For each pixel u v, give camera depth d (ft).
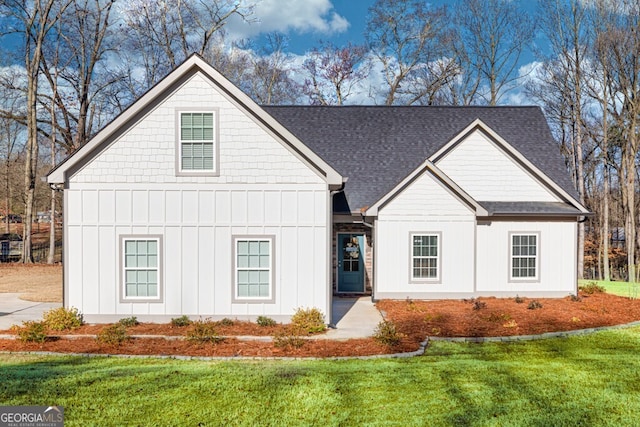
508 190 57.00
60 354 29.60
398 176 57.77
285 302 38.93
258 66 127.03
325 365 27.45
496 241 54.08
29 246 91.25
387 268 51.90
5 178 126.62
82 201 38.65
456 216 51.93
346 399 22.02
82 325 37.91
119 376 24.67
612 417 20.33
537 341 34.30
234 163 38.93
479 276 53.98
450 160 57.16
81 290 38.75
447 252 51.93
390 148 61.87
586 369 27.07
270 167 38.93
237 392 22.63
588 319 41.22
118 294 38.83
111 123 38.01
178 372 25.49
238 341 32.86
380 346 31.86
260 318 37.52
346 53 129.59
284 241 38.96
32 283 64.13
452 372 26.20
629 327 38.91
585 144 113.39
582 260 98.48
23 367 26.43
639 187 118.11
